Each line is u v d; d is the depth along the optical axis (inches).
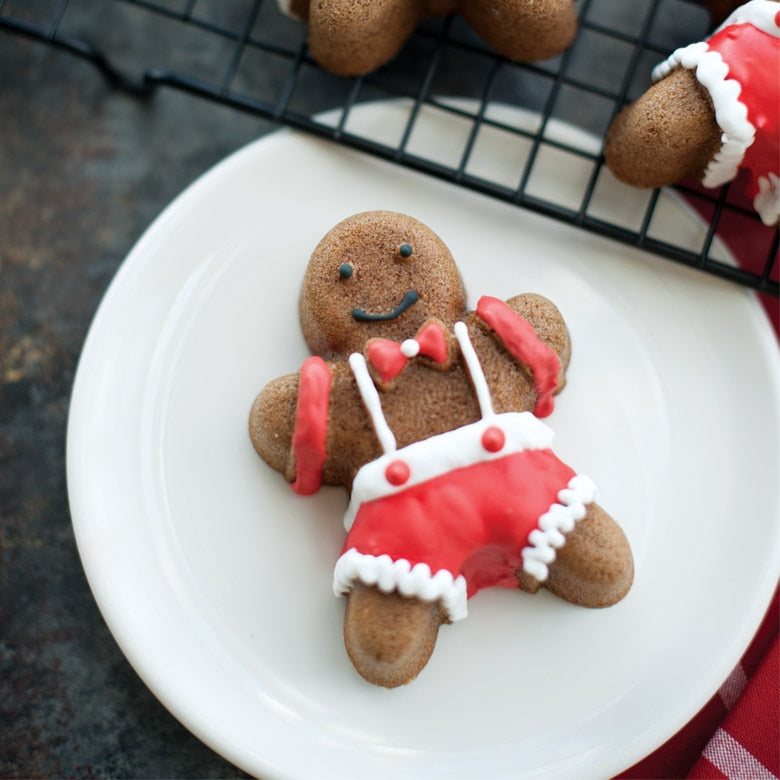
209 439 15.1
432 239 14.4
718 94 13.9
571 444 15.2
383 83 16.8
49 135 17.1
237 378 15.2
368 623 13.6
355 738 14.6
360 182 15.5
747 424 15.3
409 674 14.1
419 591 13.5
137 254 15.2
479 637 14.8
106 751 16.1
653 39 16.7
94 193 17.1
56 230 17.1
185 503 15.0
